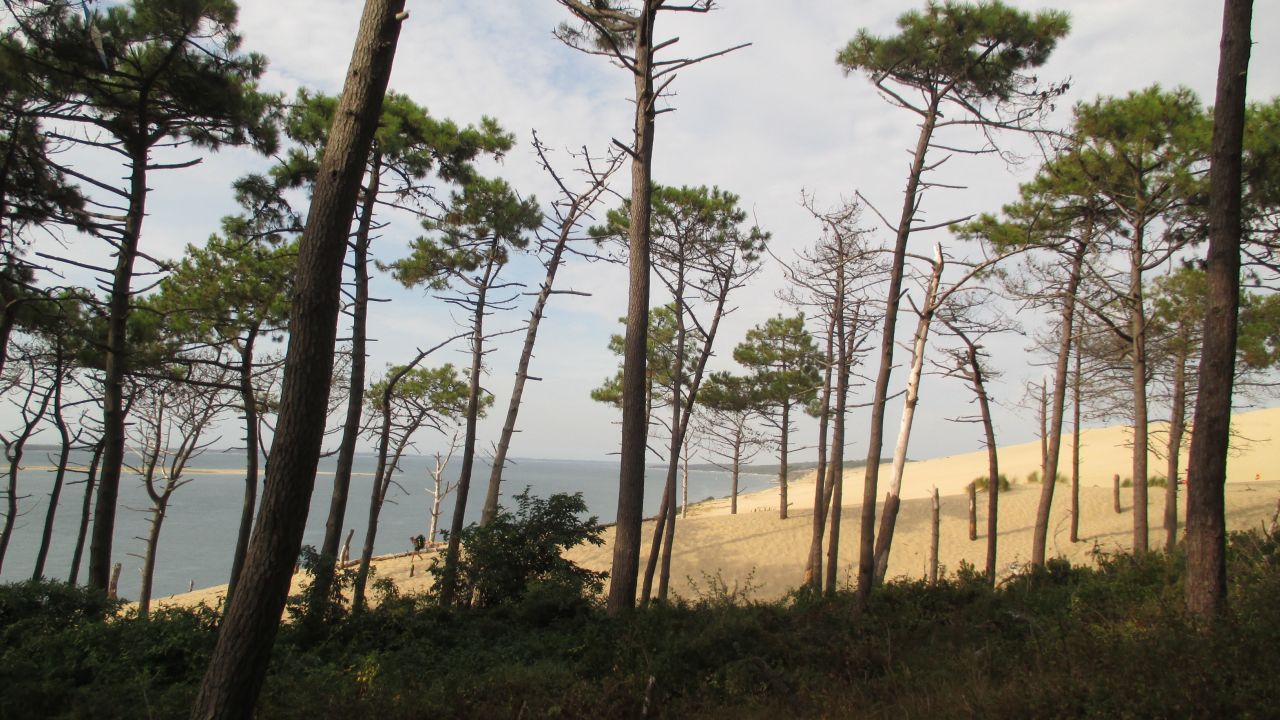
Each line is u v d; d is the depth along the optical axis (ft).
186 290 58.03
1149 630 20.94
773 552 87.30
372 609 38.50
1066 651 21.56
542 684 24.57
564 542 46.62
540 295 57.67
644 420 32.65
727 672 24.34
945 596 35.01
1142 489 52.03
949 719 18.52
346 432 44.83
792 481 283.18
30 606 31.22
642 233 33.55
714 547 89.92
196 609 34.37
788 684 23.62
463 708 22.56
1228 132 24.49
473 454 54.65
